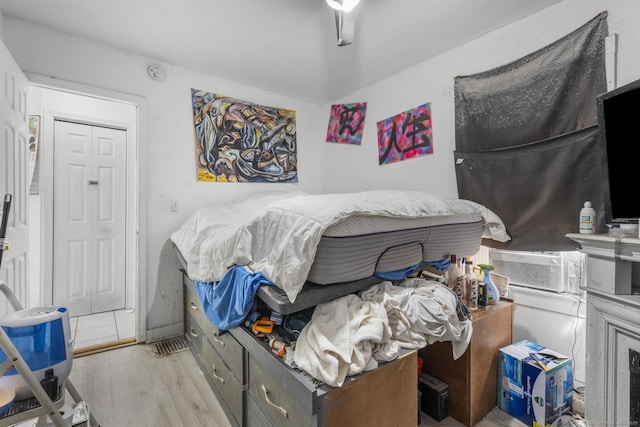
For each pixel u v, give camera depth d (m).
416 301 1.25
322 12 1.81
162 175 2.44
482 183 1.96
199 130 2.59
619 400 1.15
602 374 1.22
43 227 2.71
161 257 2.45
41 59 1.96
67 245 2.87
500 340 1.69
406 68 2.49
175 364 2.06
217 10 1.80
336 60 2.38
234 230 1.53
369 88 2.84
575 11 1.61
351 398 0.99
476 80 2.01
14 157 1.59
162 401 1.67
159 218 2.43
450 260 1.71
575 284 1.66
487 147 1.95
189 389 1.78
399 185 2.57
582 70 1.56
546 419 1.44
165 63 2.42
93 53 2.13
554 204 1.65
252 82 2.79
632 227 1.16
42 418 1.15
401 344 1.16
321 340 1.01
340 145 3.14
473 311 1.64
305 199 1.27
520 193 1.79
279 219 1.21
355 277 1.23
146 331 2.39
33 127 2.62
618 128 1.19
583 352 1.62
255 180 2.90
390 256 1.35
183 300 2.49
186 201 2.54
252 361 1.28
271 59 2.37
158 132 2.41
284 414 1.06
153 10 1.80
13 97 1.59
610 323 1.19
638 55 1.41
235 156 2.78
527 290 1.82
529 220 1.75
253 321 1.32
